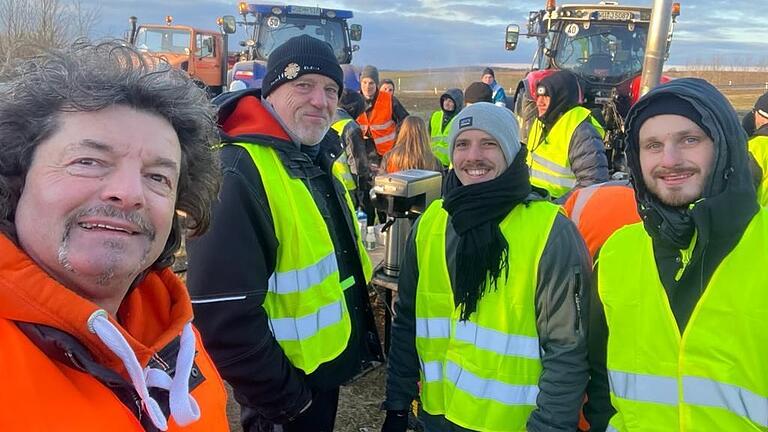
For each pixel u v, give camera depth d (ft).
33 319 3.19
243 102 7.22
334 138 8.25
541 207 6.43
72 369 3.32
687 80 5.16
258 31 36.27
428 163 17.08
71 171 3.40
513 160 6.42
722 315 5.01
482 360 6.42
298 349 6.85
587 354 6.10
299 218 6.80
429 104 86.94
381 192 11.62
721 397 5.02
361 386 12.85
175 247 4.41
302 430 7.82
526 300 6.27
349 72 31.83
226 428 4.65
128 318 4.09
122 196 3.44
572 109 13.28
